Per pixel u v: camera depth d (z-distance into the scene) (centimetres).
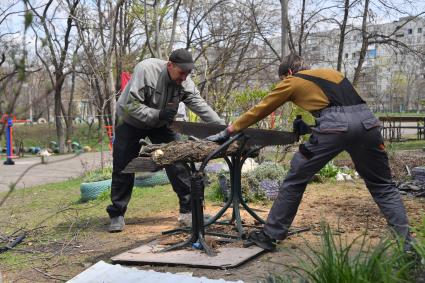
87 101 2205
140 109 502
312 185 877
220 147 423
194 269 396
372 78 3186
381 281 265
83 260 450
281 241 462
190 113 1071
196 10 2112
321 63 2378
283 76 438
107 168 1040
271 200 710
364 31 1833
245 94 1103
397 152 1594
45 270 427
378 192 412
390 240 301
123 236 536
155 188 899
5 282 398
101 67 1320
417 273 276
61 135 2580
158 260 411
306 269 296
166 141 559
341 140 386
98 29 1174
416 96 5747
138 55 2233
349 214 596
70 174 1387
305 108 404
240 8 2291
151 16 1410
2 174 1448
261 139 461
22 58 165
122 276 374
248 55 2448
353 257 303
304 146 400
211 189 796
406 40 2131
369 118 391
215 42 2125
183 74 501
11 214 705
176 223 593
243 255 412
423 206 645
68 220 643
